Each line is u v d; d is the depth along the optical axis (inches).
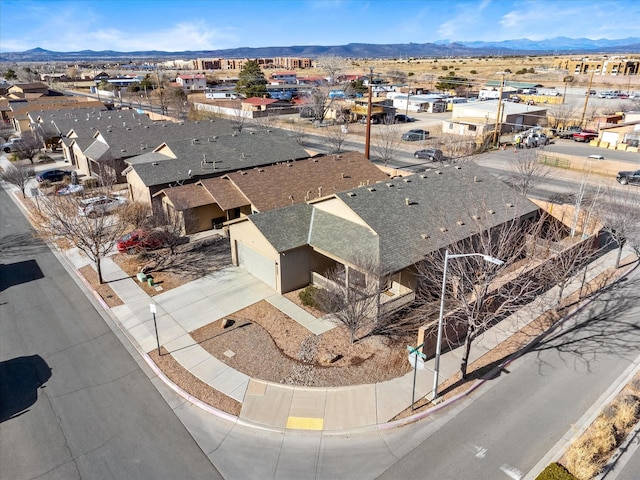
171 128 2064.5
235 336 781.9
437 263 781.3
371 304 793.6
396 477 513.3
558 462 522.6
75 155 2032.5
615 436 550.0
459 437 565.9
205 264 1070.4
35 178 1846.7
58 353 755.4
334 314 756.6
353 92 4092.0
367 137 1812.3
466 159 1824.6
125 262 1090.7
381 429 581.6
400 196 1008.2
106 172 1667.1
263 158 1631.4
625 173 1648.6
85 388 671.1
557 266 861.8
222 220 1323.8
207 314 854.5
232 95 4306.1
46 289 975.0
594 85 4793.3
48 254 1152.8
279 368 696.4
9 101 3373.5
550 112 2910.9
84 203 1175.6
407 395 637.3
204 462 540.7
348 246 867.4
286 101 4040.4
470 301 696.4
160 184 1360.7
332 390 647.8
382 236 866.1
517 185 1405.0
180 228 1250.0
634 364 695.1
